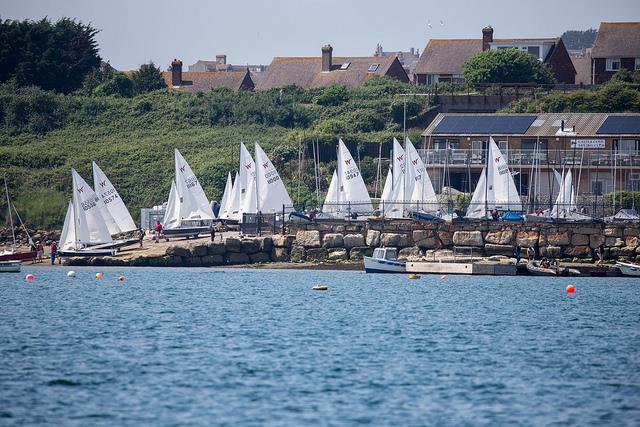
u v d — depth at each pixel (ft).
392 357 555.28
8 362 533.96
